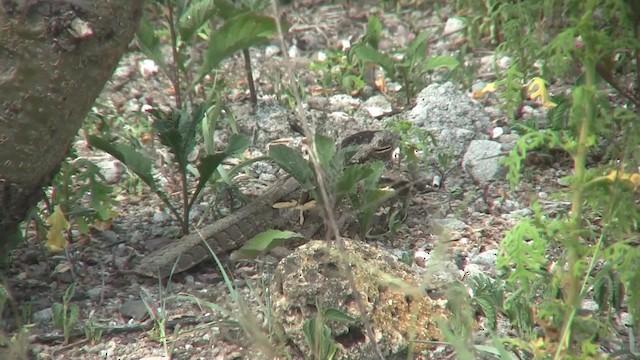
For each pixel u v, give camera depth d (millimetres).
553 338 4637
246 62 8750
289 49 10250
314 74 9648
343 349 5074
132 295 6059
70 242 6699
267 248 6156
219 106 7277
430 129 8070
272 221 6469
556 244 6008
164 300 5648
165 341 5426
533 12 5543
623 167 4535
